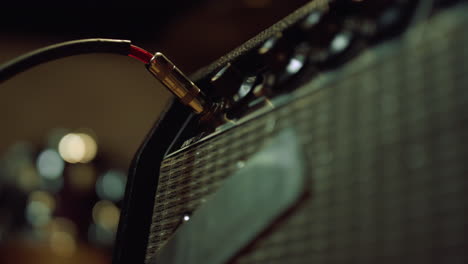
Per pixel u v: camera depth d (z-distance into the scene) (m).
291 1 3.02
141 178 0.55
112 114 4.07
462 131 0.41
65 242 2.86
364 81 0.44
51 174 3.15
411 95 0.42
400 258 0.41
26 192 2.93
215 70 0.53
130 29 3.72
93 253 2.94
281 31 0.49
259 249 0.45
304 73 0.47
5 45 3.76
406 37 0.43
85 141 3.43
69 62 4.08
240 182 0.47
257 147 0.47
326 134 0.44
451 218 0.40
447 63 0.41
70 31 3.76
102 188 3.30
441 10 0.42
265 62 0.49
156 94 4.24
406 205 0.41
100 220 3.11
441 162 0.41
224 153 0.48
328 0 0.47
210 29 3.53
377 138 0.43
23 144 3.52
